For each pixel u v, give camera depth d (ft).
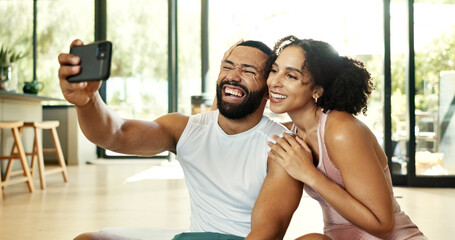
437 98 15.48
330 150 3.98
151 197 12.60
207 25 22.59
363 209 3.78
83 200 12.08
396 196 13.12
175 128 4.88
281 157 4.14
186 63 22.97
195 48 22.89
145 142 4.61
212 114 4.89
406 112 15.78
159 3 23.34
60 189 13.92
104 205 11.40
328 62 4.03
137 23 23.49
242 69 4.42
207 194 4.67
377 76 16.88
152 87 23.45
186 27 22.90
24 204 11.46
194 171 4.74
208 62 22.68
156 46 23.39
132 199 12.26
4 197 12.44
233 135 4.57
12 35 21.22
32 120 16.93
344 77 4.04
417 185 15.34
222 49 22.57
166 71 23.31
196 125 4.78
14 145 14.70
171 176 17.06
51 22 23.57
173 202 11.85
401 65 15.92
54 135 15.28
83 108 3.70
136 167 20.24
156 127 4.76
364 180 3.81
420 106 15.51
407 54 15.58
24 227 9.05
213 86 22.77
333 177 4.14
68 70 3.00
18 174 15.89
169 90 22.91
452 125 15.43
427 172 15.47
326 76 4.04
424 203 12.05
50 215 10.18
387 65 15.80
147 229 5.95
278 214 4.09
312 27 19.22
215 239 4.23
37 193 13.16
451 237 8.48
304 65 3.99
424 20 15.47
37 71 23.45
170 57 22.81
